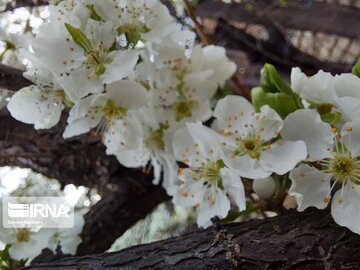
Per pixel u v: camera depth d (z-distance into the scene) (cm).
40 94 11
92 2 11
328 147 10
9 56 13
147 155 12
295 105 10
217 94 13
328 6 24
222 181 11
